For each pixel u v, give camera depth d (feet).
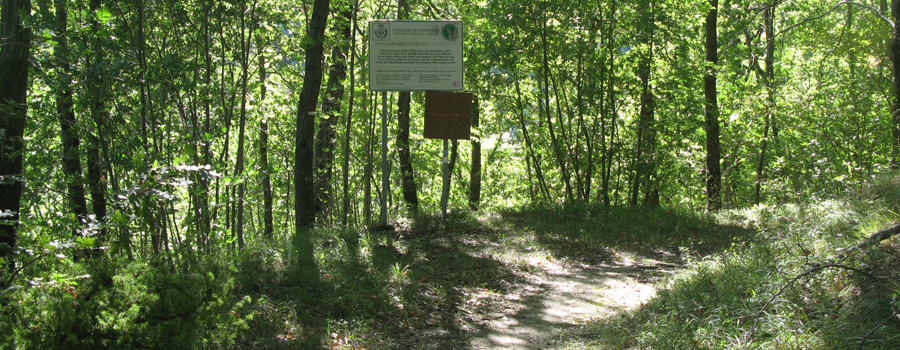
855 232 21.90
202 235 32.96
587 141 45.68
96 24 27.17
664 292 21.45
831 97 59.82
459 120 35.70
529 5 42.60
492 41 44.91
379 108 56.34
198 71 32.37
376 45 33.30
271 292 21.02
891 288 15.57
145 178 15.78
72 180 26.68
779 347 14.16
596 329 19.47
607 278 27.02
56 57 25.08
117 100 28.37
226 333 14.06
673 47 47.98
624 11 44.04
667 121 48.11
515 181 92.48
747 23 53.67
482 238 33.96
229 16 37.58
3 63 20.68
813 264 18.15
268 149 61.00
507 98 50.06
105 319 11.91
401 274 24.67
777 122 66.95
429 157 67.41
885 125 55.26
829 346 13.94
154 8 33.45
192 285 13.35
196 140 33.63
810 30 58.23
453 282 25.50
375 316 20.44
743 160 75.05
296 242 27.99
